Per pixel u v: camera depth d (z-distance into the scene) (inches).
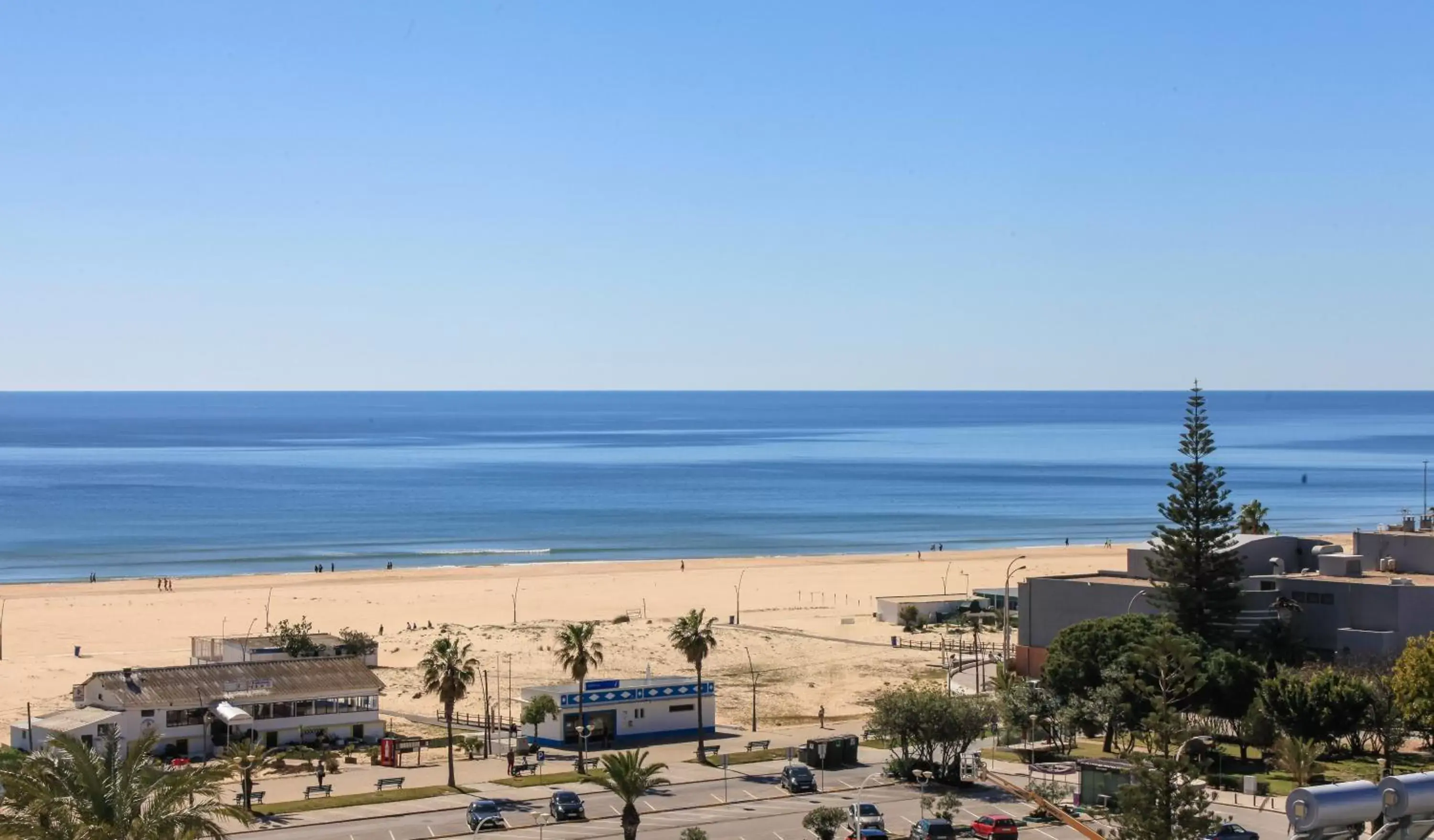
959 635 5477.4
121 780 1560.0
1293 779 2952.8
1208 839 2281.0
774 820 2689.5
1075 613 4087.1
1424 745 3376.0
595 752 3476.9
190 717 3432.6
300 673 3654.0
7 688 4264.3
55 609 6259.8
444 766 3292.3
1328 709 3142.2
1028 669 4183.1
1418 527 5246.1
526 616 6151.6
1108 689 3321.9
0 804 1656.0
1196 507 3809.1
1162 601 3858.3
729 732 3718.0
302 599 6673.2
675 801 2886.3
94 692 3521.2
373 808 2832.2
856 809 2450.8
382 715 3949.3
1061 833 2556.6
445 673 3058.6
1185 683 3297.2
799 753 3363.7
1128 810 2126.0
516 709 4055.1
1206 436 3850.9
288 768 3253.0
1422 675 3152.1
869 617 6131.9
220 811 1640.0
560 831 2610.7
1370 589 3668.8
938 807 2709.2
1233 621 3791.8
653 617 6141.7
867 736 3518.7
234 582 7362.2
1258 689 3282.5
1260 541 4158.5
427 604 6525.6
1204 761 3083.2
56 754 2237.9
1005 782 2416.3
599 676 4537.4
